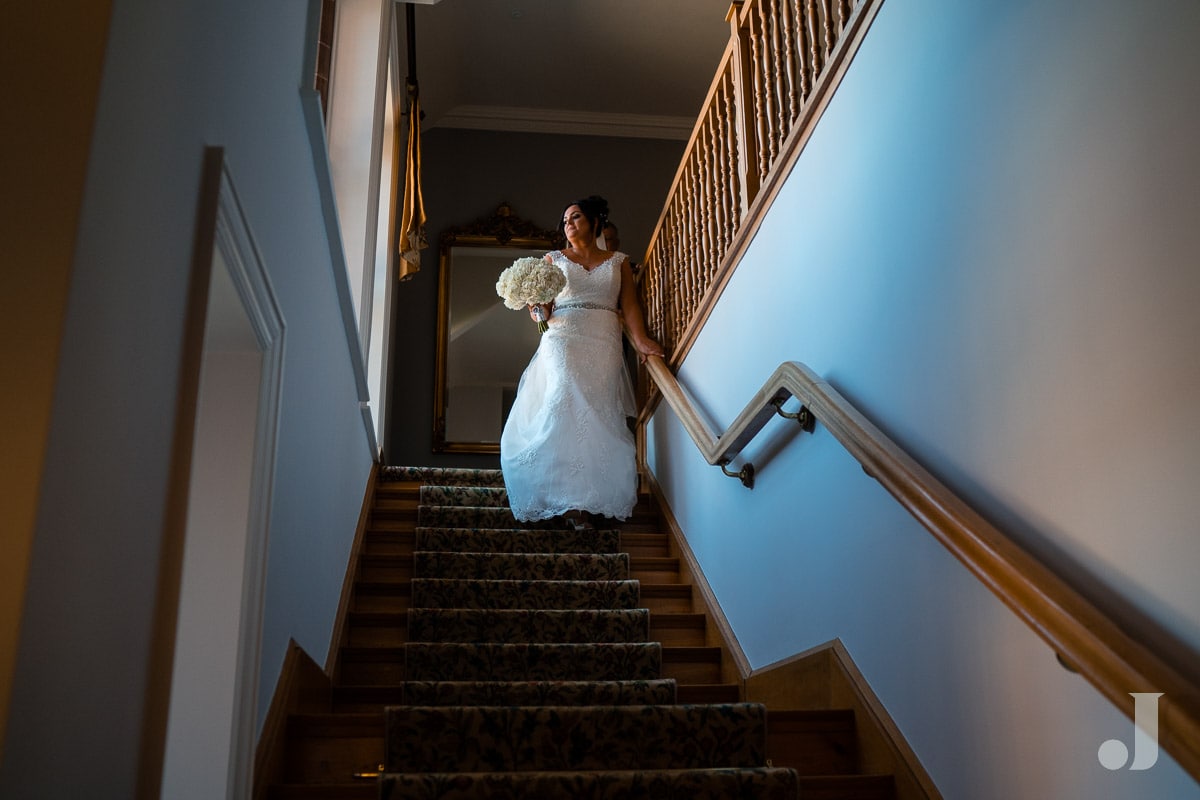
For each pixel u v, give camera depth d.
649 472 5.78
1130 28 1.88
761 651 3.71
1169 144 1.75
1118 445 1.84
